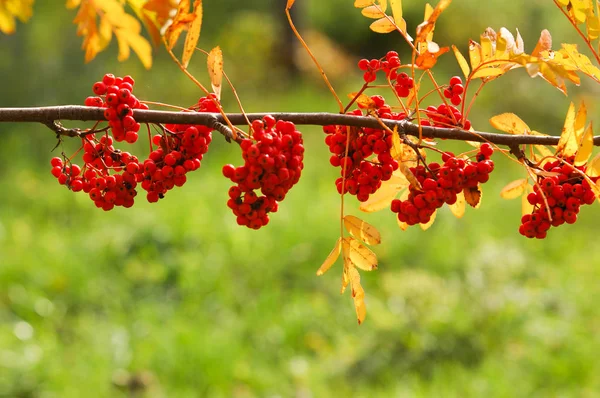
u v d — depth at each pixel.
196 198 8.24
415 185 1.47
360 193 1.65
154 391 5.02
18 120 1.62
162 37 1.44
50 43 12.09
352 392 5.25
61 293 6.21
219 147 10.27
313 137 11.08
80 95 11.27
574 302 6.58
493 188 9.45
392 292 6.38
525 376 5.31
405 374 5.41
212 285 6.38
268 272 6.84
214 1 15.95
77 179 1.67
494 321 5.80
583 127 1.54
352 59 15.97
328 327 6.07
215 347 5.40
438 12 1.42
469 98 12.34
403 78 1.71
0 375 4.99
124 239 7.05
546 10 15.50
